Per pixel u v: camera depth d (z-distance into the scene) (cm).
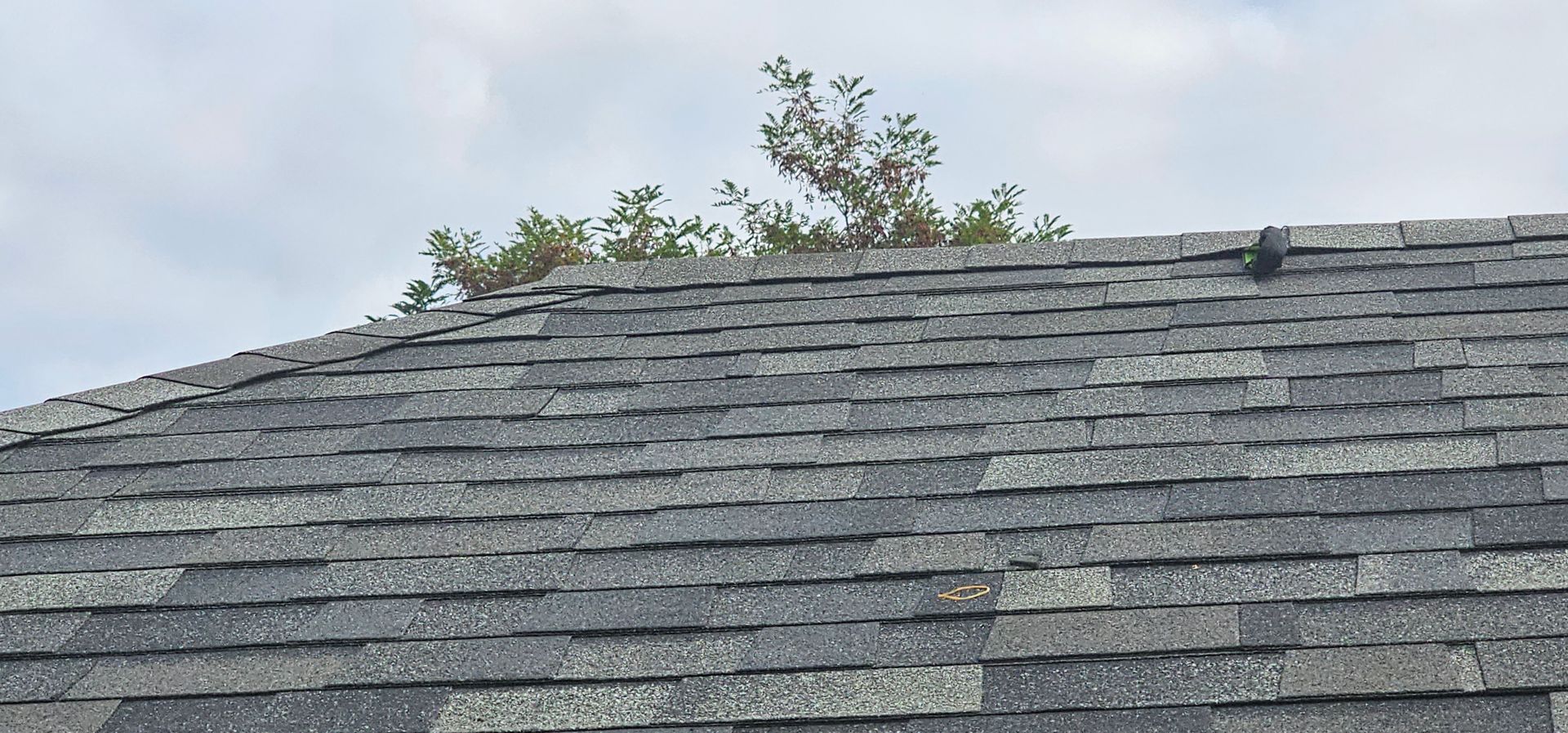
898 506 573
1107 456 595
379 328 802
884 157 1770
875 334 748
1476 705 429
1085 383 666
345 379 739
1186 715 443
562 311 815
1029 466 593
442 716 479
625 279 853
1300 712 437
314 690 497
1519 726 418
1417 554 501
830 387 689
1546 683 430
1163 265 804
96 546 590
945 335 738
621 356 747
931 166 1781
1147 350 696
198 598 550
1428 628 462
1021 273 816
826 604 514
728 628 506
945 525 555
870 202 1733
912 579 523
